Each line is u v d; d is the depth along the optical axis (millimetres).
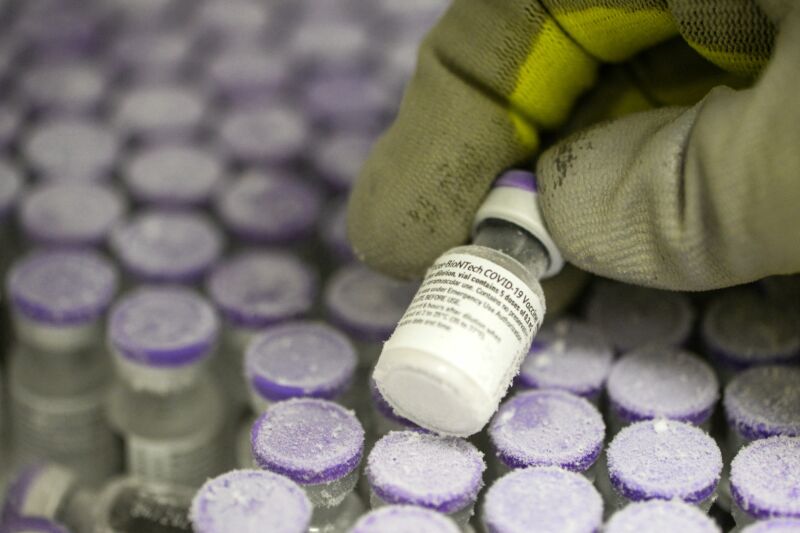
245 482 258
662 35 270
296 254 358
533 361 290
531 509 253
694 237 250
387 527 249
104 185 368
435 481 257
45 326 319
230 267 334
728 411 277
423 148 272
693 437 267
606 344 294
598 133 264
